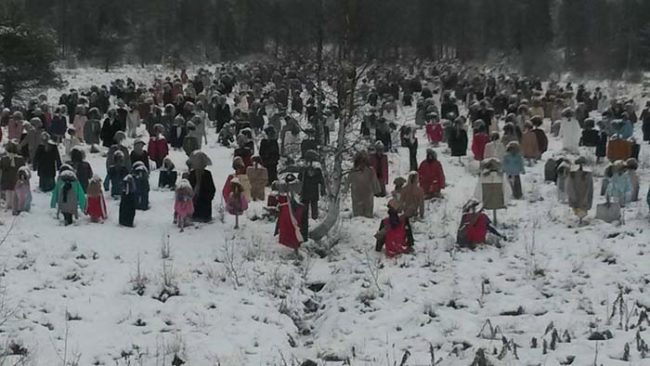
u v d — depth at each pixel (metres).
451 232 19.98
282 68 35.34
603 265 16.70
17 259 16.97
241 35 73.38
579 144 30.50
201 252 18.33
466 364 11.45
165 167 24.16
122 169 22.77
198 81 43.91
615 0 81.94
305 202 20.88
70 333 13.56
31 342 13.02
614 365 11.54
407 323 14.26
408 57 41.31
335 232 20.06
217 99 35.97
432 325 14.08
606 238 18.55
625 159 27.30
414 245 18.95
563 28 82.94
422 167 23.70
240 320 14.56
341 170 20.20
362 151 21.72
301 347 13.69
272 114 34.12
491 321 14.10
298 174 23.47
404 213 19.31
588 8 80.31
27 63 43.84
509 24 79.12
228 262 17.61
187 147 28.39
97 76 62.66
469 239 18.53
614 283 15.63
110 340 13.43
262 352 13.15
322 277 17.31
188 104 32.59
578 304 14.69
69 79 58.88
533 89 47.53
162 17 83.69
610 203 20.08
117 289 15.71
